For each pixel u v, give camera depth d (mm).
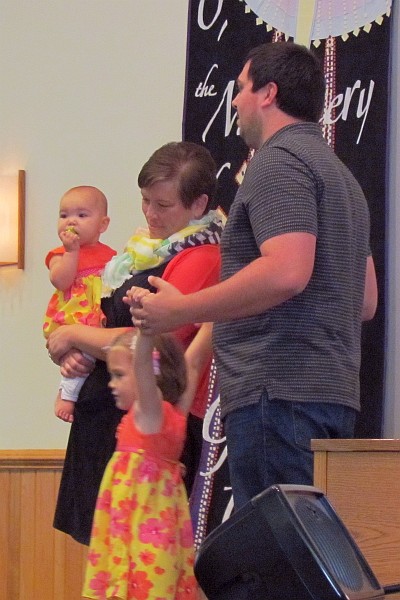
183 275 3752
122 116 6223
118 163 6203
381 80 5098
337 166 3441
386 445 3229
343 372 3293
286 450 3217
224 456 5168
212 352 3783
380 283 4965
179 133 5973
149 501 3484
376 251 5000
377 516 3225
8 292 6668
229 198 5469
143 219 6062
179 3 6023
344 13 5223
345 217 3373
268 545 2668
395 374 4969
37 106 6598
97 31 6363
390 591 2791
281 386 3225
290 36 5359
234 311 3152
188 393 3693
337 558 2695
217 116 5555
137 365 3461
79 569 5418
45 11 6605
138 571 3430
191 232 3871
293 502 2711
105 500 3561
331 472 3244
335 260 3322
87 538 3975
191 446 3883
